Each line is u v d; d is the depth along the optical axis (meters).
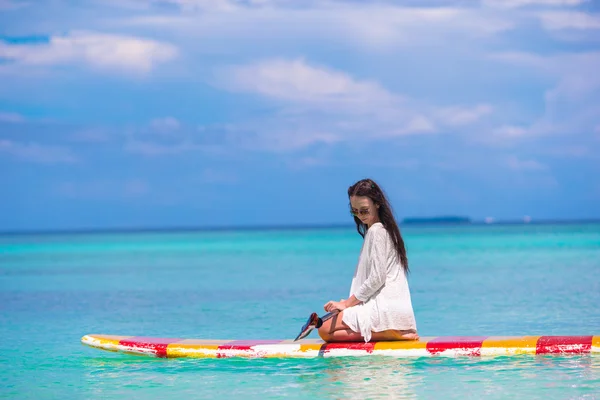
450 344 7.52
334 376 6.93
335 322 7.74
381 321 7.58
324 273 26.61
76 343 10.20
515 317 12.36
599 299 15.02
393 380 6.70
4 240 117.31
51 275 28.33
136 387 6.84
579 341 7.52
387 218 7.62
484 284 19.64
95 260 41.94
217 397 6.38
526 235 80.81
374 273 7.52
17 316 14.20
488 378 6.66
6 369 8.00
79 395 6.64
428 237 80.38
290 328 11.73
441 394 6.21
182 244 76.31
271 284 21.70
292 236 107.31
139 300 17.38
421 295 16.94
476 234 92.88
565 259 31.61
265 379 6.95
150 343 8.26
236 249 56.97
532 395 6.09
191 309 15.05
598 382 6.43
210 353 7.99
